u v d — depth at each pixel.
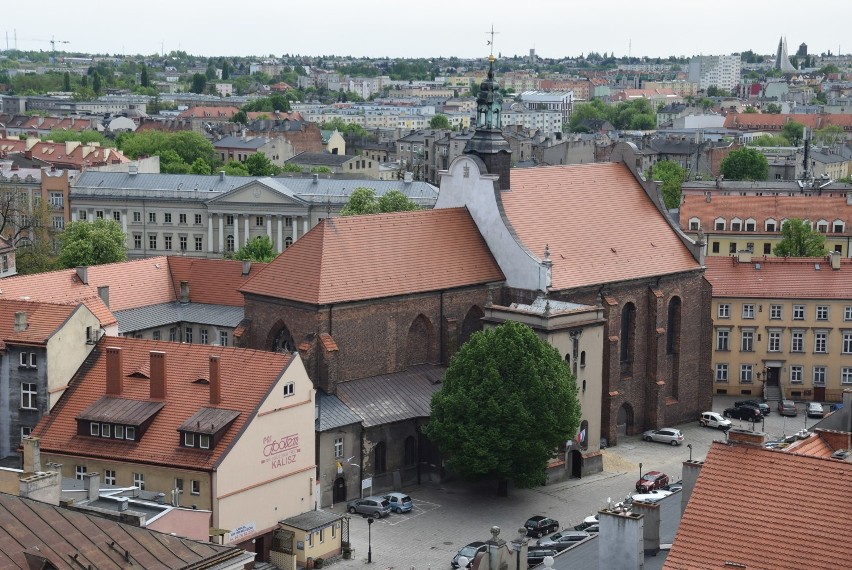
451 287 162.00
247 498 127.69
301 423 133.12
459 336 164.62
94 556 79.56
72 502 103.25
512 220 168.62
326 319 150.88
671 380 182.75
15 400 138.25
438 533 139.38
